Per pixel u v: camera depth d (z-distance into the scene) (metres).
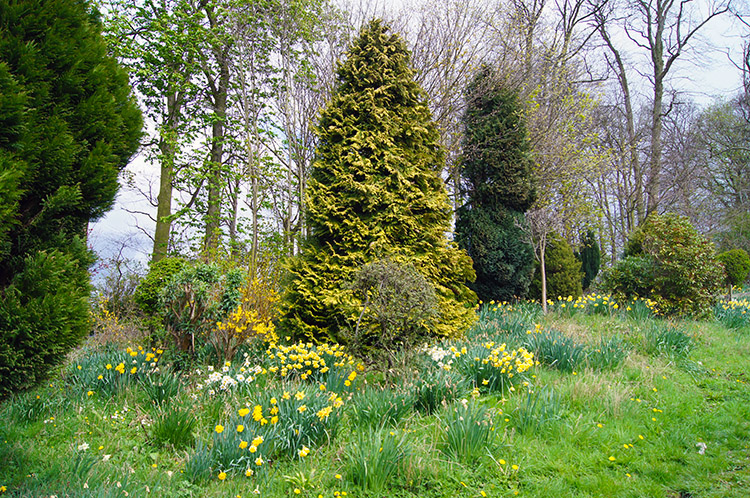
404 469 3.22
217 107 14.47
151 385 4.50
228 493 2.91
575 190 13.59
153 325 7.54
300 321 7.10
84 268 3.86
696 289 9.08
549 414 4.12
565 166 12.74
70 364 5.15
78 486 2.77
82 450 3.32
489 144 11.18
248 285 8.16
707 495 3.21
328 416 3.74
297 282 7.23
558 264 12.20
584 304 9.55
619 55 20.19
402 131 7.91
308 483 3.09
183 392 4.60
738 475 3.47
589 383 4.95
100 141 3.84
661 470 3.47
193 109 14.29
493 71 11.80
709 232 21.33
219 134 14.41
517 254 10.65
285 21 12.04
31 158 3.31
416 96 8.31
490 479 3.26
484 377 4.88
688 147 21.91
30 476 3.04
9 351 3.22
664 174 21.00
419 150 8.18
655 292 9.62
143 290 9.50
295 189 13.95
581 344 6.04
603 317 9.09
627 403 4.55
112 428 3.96
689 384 5.47
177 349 5.96
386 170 7.68
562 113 13.80
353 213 7.53
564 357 5.65
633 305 9.30
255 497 2.93
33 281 3.38
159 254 13.29
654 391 5.07
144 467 3.32
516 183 10.78
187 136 13.90
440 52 11.98
